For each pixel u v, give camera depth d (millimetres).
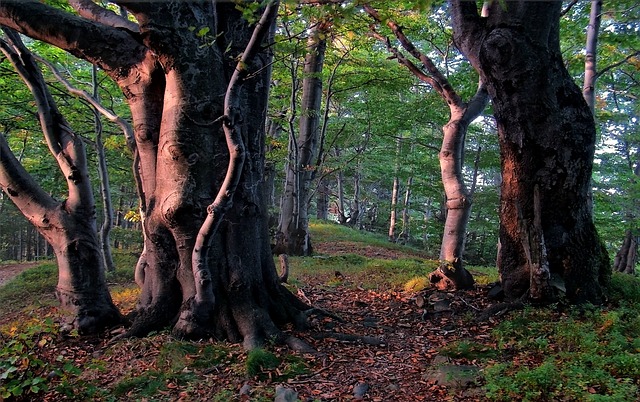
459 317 6625
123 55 5590
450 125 7980
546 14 5984
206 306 5605
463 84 13156
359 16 8734
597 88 15359
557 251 6535
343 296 8234
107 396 4391
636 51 9953
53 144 6207
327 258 13062
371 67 13953
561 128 6285
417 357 5258
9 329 6965
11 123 11625
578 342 4988
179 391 4453
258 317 5625
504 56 6051
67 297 6230
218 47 5789
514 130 6465
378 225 32781
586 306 6215
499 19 6141
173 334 5637
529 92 6176
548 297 6398
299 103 17203
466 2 6438
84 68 14391
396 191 21953
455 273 7719
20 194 6230
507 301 6910
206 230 5102
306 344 5391
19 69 5906
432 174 18328
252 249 5965
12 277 12906
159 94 5859
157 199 5809
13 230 26719
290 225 14133
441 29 12531
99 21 5941
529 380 4059
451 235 7840
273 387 4398
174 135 5465
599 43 10727
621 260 16812
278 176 24750
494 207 16062
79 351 5672
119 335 5855
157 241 5902
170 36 5207
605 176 19953
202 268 5438
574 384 3957
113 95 14102
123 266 12812
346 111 20438
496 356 5004
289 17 8398
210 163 5656
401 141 17766
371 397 4262
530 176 6520
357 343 5637
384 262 11688
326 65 14570
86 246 6250
